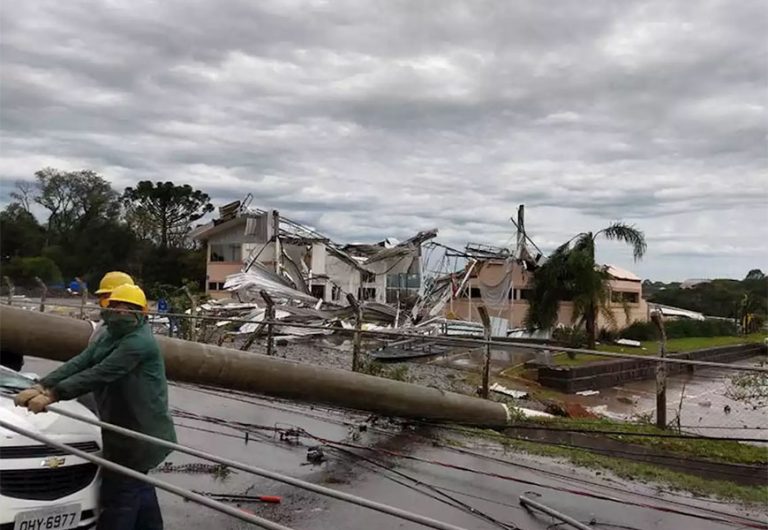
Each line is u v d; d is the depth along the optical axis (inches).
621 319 1385.3
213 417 354.0
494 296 1247.5
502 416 362.6
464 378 609.9
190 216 2824.8
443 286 1248.8
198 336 660.1
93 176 2498.8
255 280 1021.2
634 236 1042.7
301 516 219.5
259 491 240.5
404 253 1315.2
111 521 170.4
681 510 244.4
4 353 314.7
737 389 668.7
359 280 1374.3
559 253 1072.2
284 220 1315.2
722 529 227.3
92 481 172.6
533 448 325.4
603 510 241.0
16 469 158.7
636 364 919.7
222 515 214.1
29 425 167.2
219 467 263.7
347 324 959.0
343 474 269.1
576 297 1051.3
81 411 187.5
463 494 251.0
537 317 1085.8
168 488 120.3
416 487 257.1
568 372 709.9
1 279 1531.7
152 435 171.3
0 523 155.1
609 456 321.1
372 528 212.1
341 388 327.6
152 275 2241.6
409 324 1046.4
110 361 163.5
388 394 333.1
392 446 319.0
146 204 2760.8
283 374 321.7
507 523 222.8
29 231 2223.2
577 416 480.7
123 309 168.6
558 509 239.1
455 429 355.6
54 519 163.6
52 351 313.3
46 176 2442.2
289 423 350.3
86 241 2285.9
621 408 592.4
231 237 1571.1
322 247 1307.8
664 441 355.3
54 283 1871.3
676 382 858.1
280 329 812.0
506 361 805.2
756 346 1558.8
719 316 2207.2
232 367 315.6
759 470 305.7
